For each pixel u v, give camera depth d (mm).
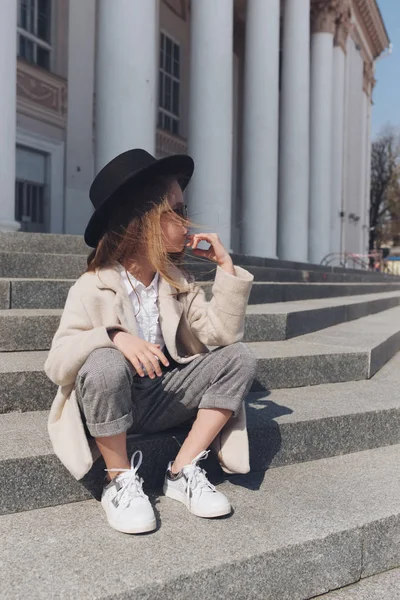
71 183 11148
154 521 1744
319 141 14609
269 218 10258
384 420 2838
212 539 1723
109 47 6656
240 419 2080
